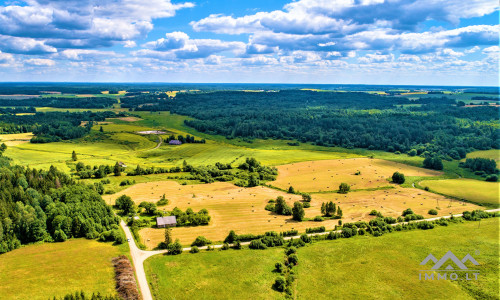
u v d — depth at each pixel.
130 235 110.56
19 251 96.88
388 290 82.94
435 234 112.62
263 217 127.06
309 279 87.50
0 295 75.50
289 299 79.19
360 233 113.31
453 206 139.75
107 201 141.62
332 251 101.62
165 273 88.19
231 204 140.38
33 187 129.88
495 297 79.38
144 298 78.25
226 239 107.94
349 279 87.56
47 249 98.50
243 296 79.75
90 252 97.12
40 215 107.56
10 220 99.62
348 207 138.25
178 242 100.75
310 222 122.88
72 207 113.75
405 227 117.44
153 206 129.50
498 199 147.88
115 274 85.75
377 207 138.00
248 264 93.62
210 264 93.19
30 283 80.38
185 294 80.00
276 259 96.88
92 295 74.81
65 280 82.19
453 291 82.50
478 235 111.50
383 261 95.88
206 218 120.12
